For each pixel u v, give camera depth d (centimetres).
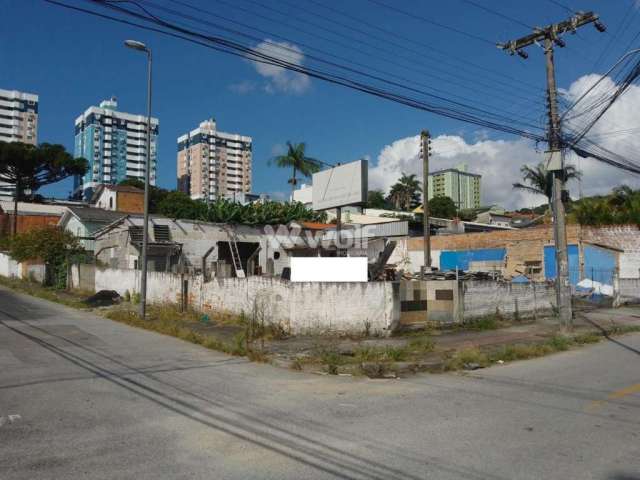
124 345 1173
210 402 688
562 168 1457
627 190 2950
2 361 955
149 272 2069
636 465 466
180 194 5484
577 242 2686
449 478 434
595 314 1978
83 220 3712
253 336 1257
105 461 468
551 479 433
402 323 1377
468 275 2127
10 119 11988
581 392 774
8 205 5334
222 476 435
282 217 3462
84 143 12250
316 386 806
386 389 790
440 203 6412
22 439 528
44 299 2397
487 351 1125
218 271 2003
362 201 2400
